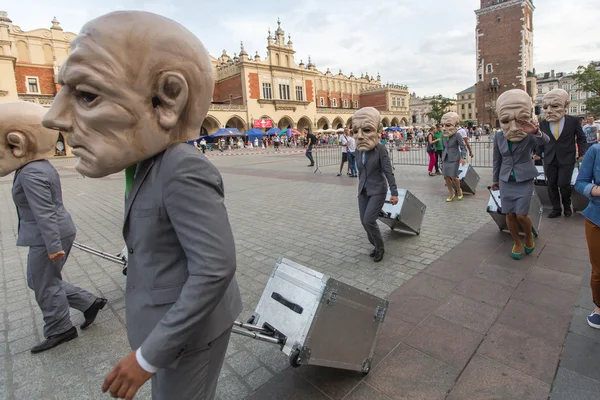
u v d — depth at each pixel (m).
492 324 2.90
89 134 1.20
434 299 3.36
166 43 1.20
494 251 4.47
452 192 7.48
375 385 2.30
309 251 4.91
